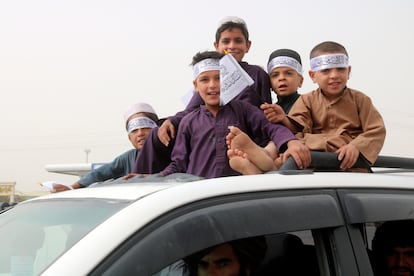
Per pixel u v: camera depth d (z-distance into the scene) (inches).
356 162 155.3
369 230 112.9
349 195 113.7
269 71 216.5
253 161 135.0
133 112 215.0
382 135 168.4
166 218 90.2
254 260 99.1
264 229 99.0
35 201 120.3
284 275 102.7
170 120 173.0
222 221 95.0
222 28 224.4
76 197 110.7
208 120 162.7
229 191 99.1
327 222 107.0
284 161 138.5
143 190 101.3
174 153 165.8
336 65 176.7
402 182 126.2
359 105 177.5
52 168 332.8
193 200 94.2
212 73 162.1
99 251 83.1
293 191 107.1
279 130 154.4
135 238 86.0
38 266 94.4
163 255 87.1
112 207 97.0
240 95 199.2
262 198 102.2
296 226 103.1
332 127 179.5
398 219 118.2
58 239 96.4
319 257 105.1
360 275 105.7
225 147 159.0
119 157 216.1
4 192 835.4
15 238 106.1
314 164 141.9
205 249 92.0
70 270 81.0
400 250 116.5
